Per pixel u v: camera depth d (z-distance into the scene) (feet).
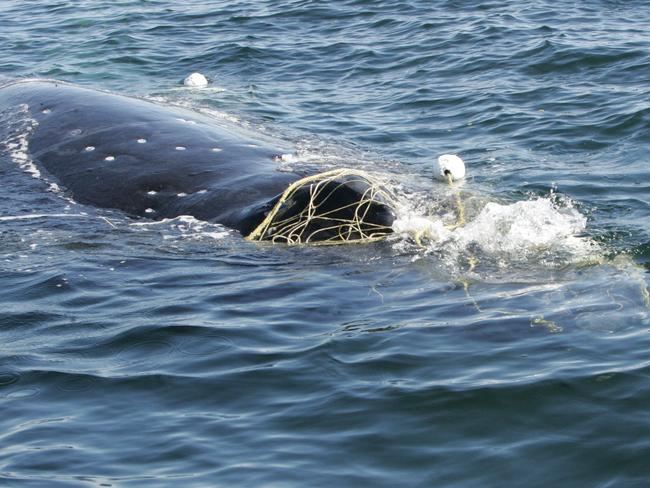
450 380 74.38
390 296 89.66
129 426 70.38
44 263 101.14
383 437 67.97
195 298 91.30
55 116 136.67
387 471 64.39
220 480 63.67
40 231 109.70
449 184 119.85
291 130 146.41
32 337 84.89
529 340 79.87
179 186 116.78
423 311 86.07
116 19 227.20
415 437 67.87
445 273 93.35
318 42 199.52
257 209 107.65
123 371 78.13
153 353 80.94
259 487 62.80
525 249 97.35
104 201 116.98
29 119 138.31
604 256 95.35
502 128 144.36
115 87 177.78
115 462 66.13
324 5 223.92
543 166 127.03
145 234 108.06
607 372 74.13
